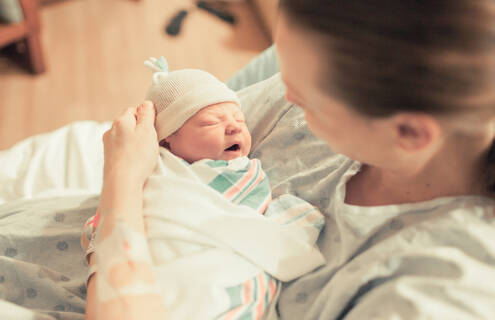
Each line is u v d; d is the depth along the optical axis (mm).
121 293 527
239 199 747
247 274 652
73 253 842
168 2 2770
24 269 771
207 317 602
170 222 657
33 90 2170
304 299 659
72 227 862
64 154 1065
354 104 415
